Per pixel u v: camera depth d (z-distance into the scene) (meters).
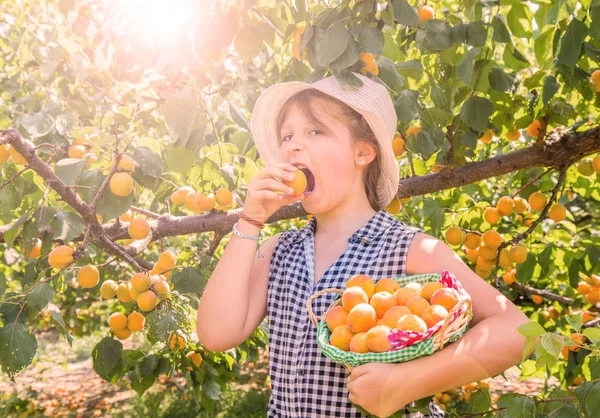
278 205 1.49
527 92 2.93
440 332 1.11
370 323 1.18
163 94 2.52
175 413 6.95
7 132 1.81
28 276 2.52
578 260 3.01
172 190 2.83
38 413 7.17
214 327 1.47
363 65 1.76
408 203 3.64
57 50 2.70
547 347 1.30
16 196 2.23
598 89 2.41
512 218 4.00
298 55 2.07
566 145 2.52
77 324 6.57
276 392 1.48
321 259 1.53
